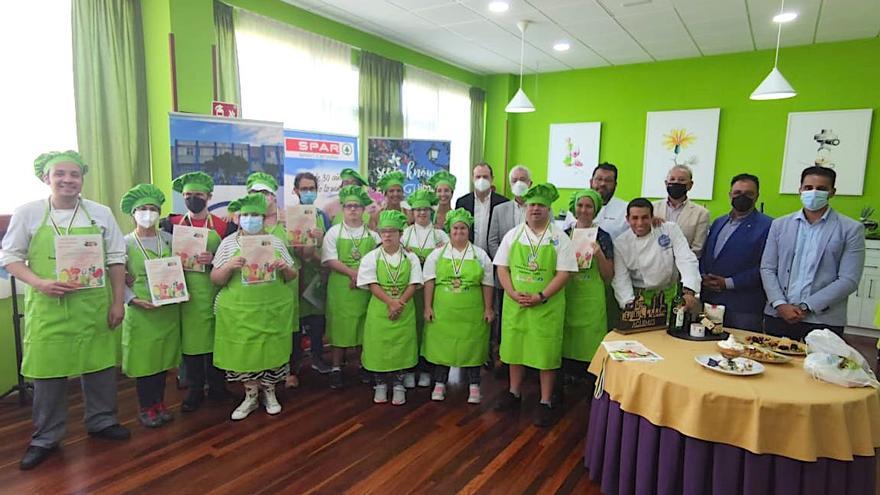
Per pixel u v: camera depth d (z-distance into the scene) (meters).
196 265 2.75
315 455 2.47
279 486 2.21
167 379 3.41
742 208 2.83
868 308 4.93
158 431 2.67
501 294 3.70
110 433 2.55
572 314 2.92
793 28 4.82
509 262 2.89
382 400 3.10
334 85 5.05
